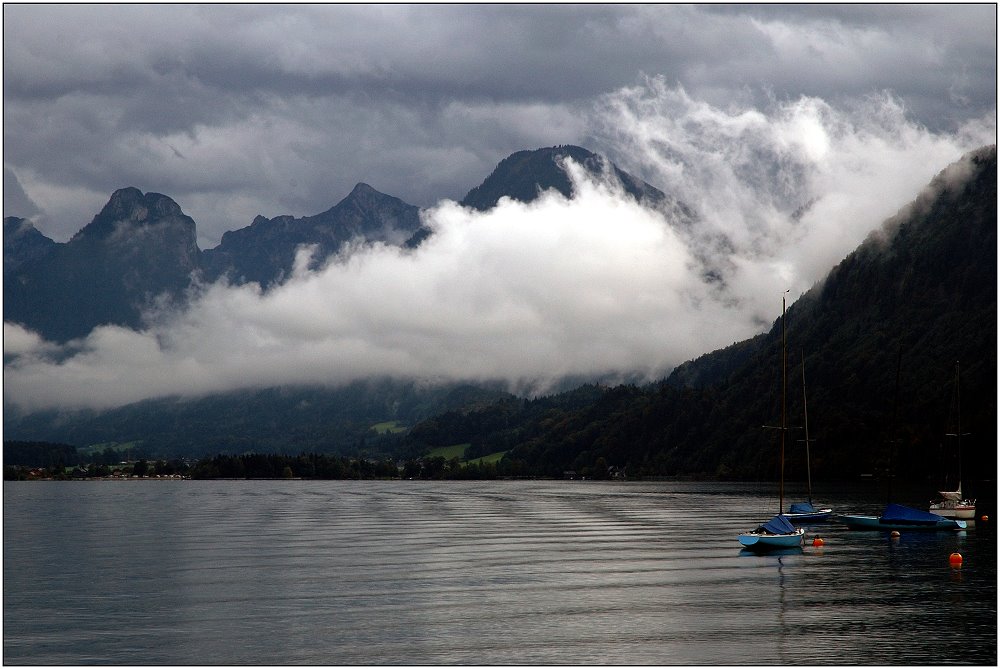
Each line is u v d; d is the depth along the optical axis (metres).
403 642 87.31
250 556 145.25
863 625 92.50
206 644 87.25
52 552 153.62
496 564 133.12
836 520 189.12
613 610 99.56
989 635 88.69
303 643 87.31
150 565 135.50
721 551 146.50
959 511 187.38
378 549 153.75
